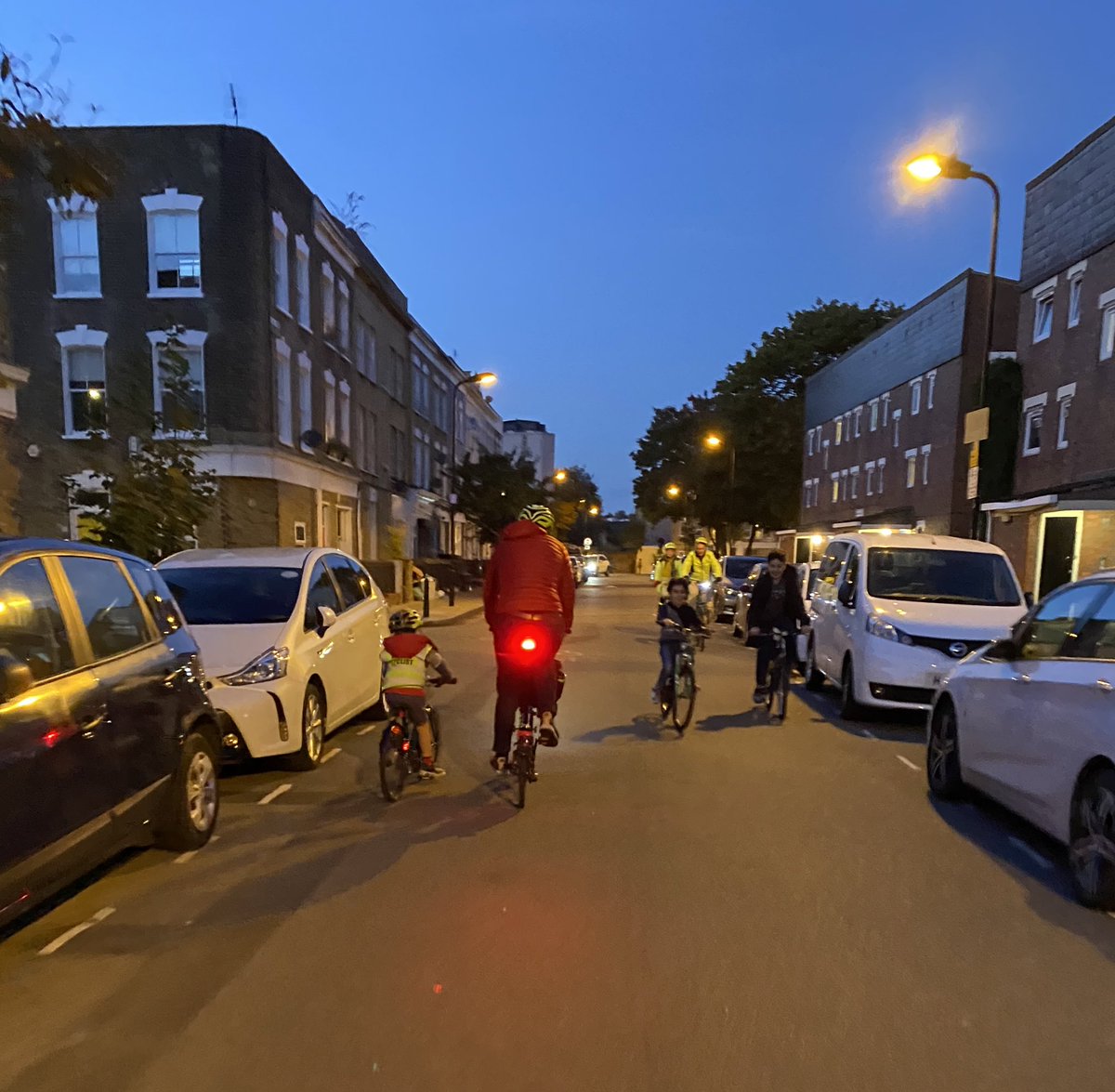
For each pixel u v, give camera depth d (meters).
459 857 5.36
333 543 27.28
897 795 6.86
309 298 25.36
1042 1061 3.29
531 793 6.77
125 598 5.31
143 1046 3.35
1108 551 18.81
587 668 13.85
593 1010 3.59
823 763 7.82
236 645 7.19
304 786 6.98
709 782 7.13
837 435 43.03
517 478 43.16
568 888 4.86
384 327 34.56
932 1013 3.61
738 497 55.16
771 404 51.81
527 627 6.35
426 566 34.38
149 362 12.33
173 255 21.58
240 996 3.71
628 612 27.12
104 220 21.36
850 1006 3.66
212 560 8.52
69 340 21.38
